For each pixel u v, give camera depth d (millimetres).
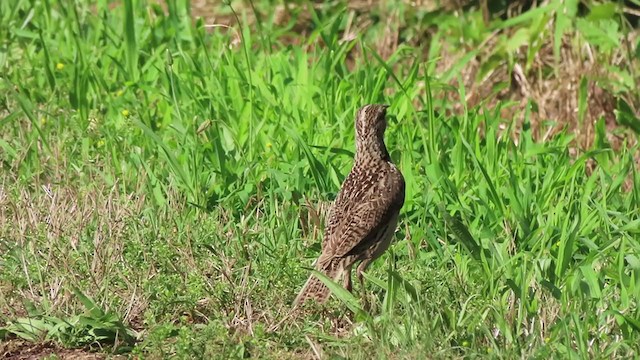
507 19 19422
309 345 9445
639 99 16797
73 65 16312
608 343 9188
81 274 10430
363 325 9562
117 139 13922
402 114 14492
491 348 9008
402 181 10664
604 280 10812
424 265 10930
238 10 20641
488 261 10781
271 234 11508
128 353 9508
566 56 17750
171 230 11398
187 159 13102
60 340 9602
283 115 14438
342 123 13984
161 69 16453
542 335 9336
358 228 10250
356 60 16094
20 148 13883
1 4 19125
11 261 10797
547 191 12484
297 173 12523
